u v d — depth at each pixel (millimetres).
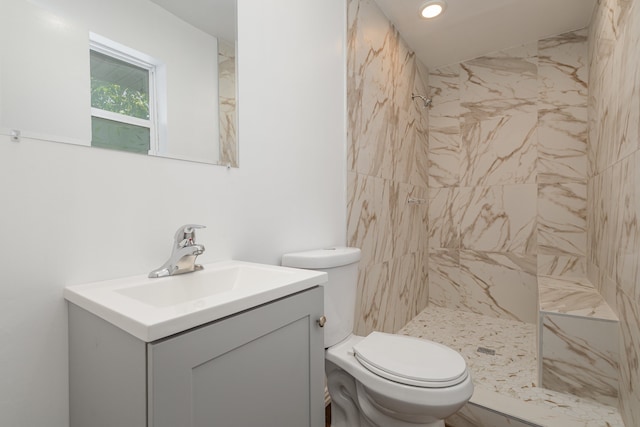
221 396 599
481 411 1445
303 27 1443
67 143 734
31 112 681
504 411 1407
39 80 692
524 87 2518
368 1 1943
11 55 655
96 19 783
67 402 745
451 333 2303
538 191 2461
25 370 683
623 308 1367
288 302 756
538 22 2238
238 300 623
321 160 1556
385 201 2141
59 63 721
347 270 1338
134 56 856
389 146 2193
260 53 1226
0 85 641
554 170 2402
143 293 772
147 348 495
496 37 2424
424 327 2408
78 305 674
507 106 2584
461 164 2779
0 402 652
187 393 538
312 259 1233
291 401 770
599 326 1490
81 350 684
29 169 682
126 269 842
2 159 646
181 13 969
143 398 502
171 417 513
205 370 571
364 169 1895
